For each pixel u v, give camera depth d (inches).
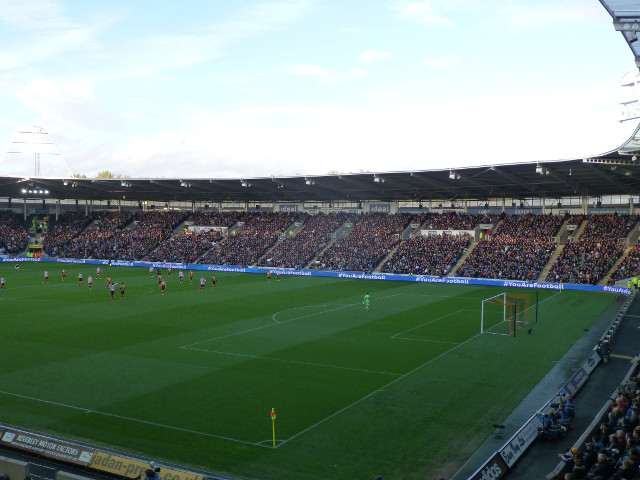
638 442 597.6
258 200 4188.0
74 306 1932.8
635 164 1978.3
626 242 2716.5
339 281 2765.7
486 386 1027.9
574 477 539.8
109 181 3400.6
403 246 3164.4
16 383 1039.0
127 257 3663.9
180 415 882.1
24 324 1598.2
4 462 617.0
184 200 4382.4
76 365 1162.0
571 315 1766.7
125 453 741.3
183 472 653.3
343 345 1352.1
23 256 3885.3
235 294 2268.7
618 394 852.0
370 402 942.4
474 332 1508.4
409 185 3083.2
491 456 687.1
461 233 3203.7
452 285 2598.4
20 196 4156.0
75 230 4180.6
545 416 797.2
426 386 1029.2
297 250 3378.4
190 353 1268.5
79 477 603.2
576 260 2596.0
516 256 2763.3
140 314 1775.3
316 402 943.7
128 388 1013.8
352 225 3636.8
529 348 1321.4
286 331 1515.7
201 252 3577.8
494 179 2738.7
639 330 1501.0
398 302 2053.4
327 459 727.7
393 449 757.3
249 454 741.9
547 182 2746.1
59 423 847.1
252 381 1058.7
